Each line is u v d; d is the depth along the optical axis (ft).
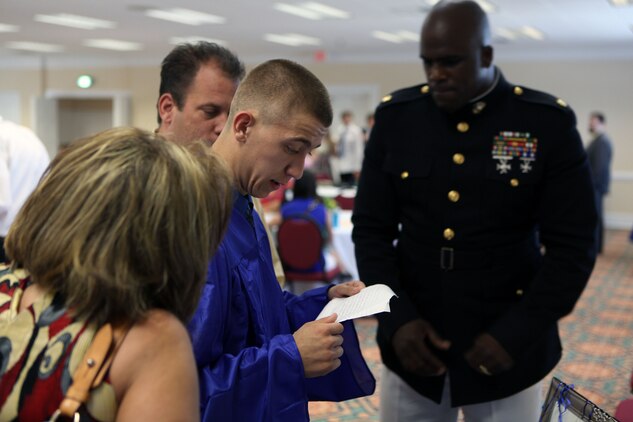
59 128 55.72
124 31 34.45
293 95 3.91
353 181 28.86
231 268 3.81
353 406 11.87
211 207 2.66
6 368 2.45
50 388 2.38
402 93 6.06
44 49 43.70
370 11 27.14
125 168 2.49
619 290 21.42
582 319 17.79
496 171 5.51
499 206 5.54
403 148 5.82
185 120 5.38
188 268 2.57
